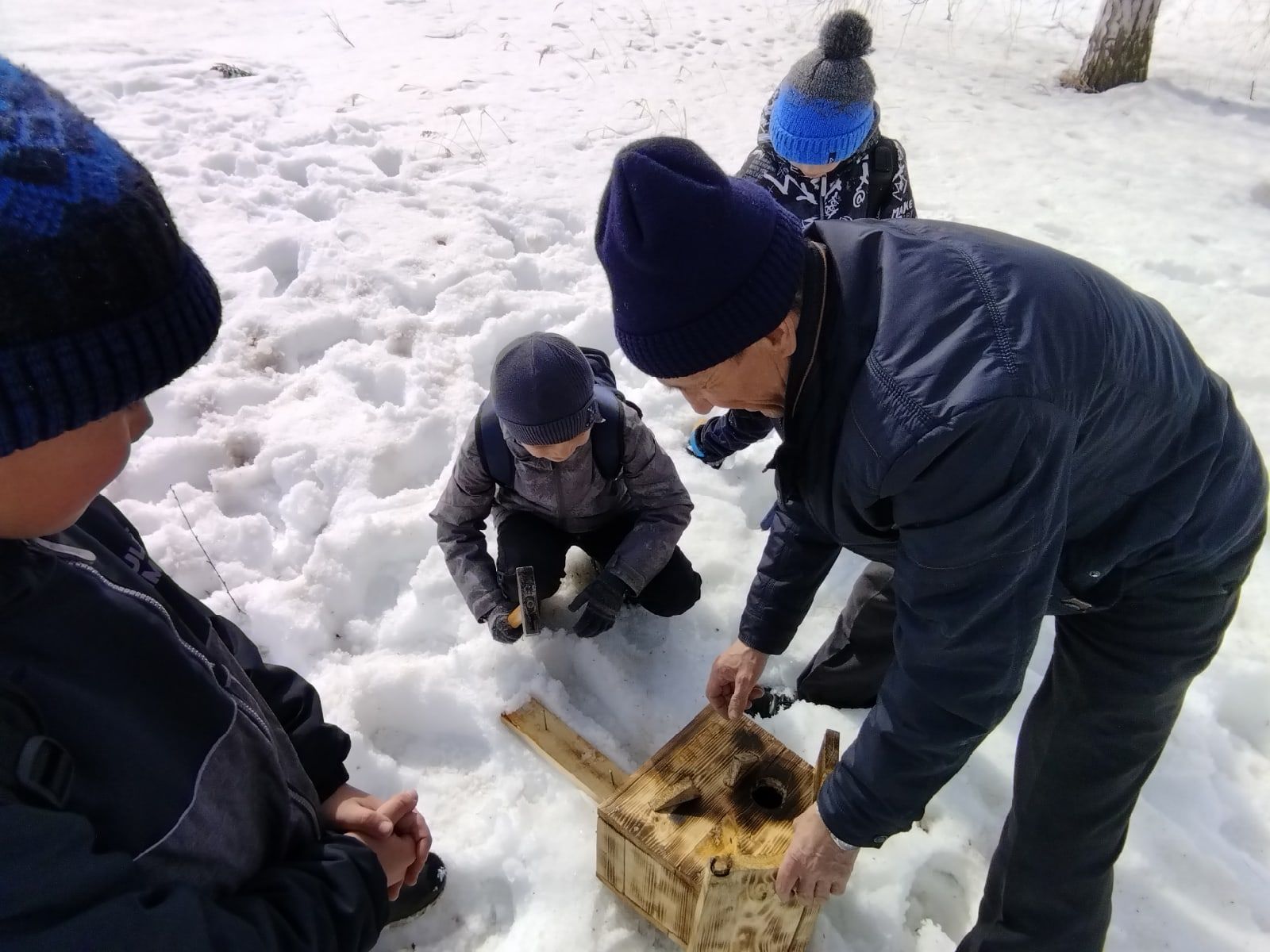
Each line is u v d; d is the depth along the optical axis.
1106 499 1.20
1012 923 1.55
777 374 1.13
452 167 4.29
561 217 3.96
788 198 2.56
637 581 2.17
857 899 1.83
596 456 2.08
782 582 1.65
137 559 1.03
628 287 1.05
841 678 2.11
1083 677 1.36
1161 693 1.32
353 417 2.81
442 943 1.77
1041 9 7.18
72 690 0.77
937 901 1.90
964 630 1.08
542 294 3.45
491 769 2.04
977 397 0.94
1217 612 1.30
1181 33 6.66
